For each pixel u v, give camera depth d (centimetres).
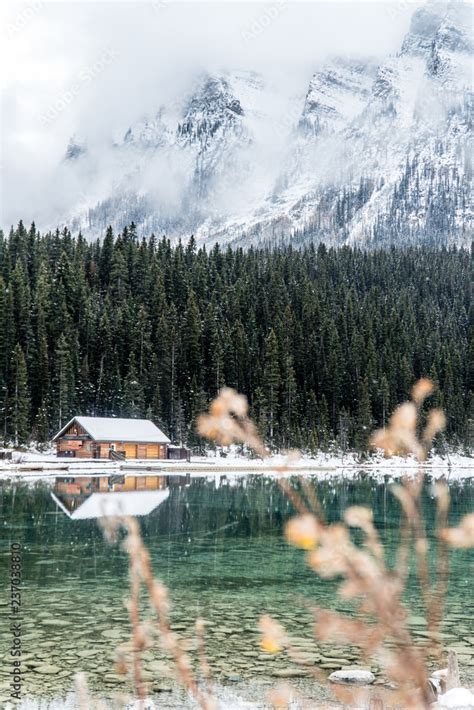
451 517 3048
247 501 4006
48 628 1301
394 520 3134
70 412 8575
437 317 15550
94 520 2867
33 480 5066
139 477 5916
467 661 1127
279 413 9756
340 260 17762
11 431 7869
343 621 110
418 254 19638
